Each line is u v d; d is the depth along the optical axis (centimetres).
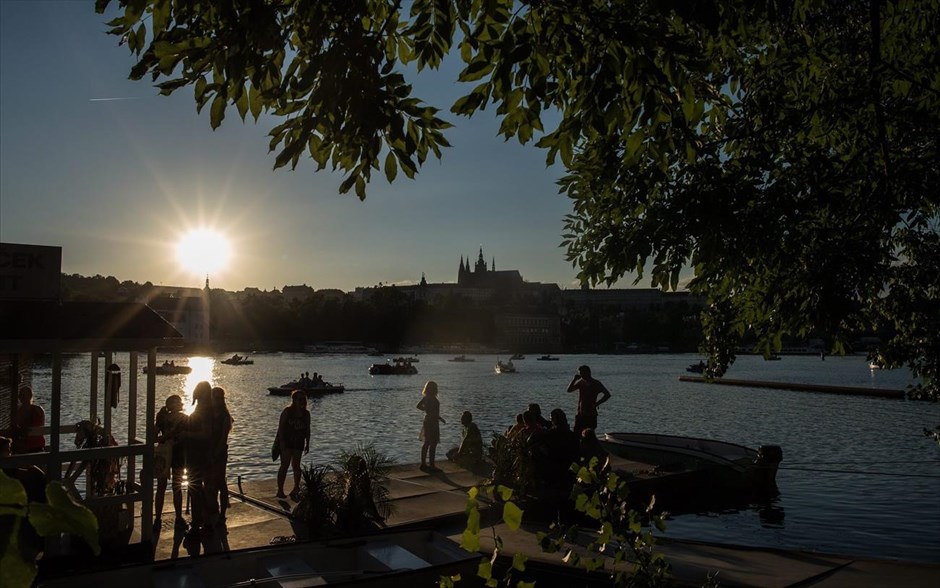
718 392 6575
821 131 728
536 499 1480
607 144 554
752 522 1712
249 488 1571
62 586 795
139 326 991
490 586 370
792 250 666
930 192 660
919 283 779
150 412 1008
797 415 4475
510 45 440
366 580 832
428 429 1825
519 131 479
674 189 656
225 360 15238
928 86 688
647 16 475
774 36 729
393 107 458
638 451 2141
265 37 419
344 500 1231
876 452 2930
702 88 666
